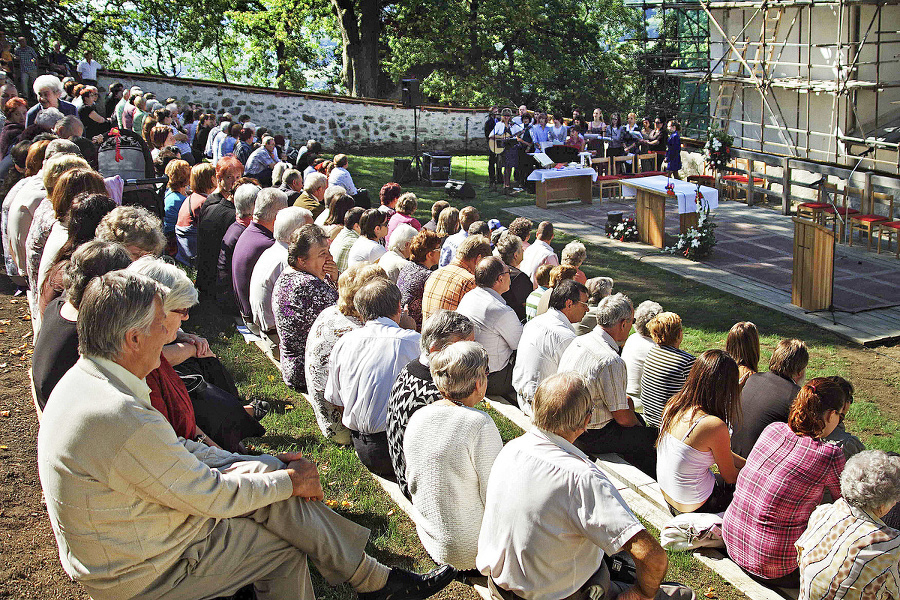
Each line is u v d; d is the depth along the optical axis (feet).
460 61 95.66
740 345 17.11
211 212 25.02
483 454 11.73
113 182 24.22
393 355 15.06
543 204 52.24
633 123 60.59
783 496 12.63
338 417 16.62
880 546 10.71
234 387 15.01
